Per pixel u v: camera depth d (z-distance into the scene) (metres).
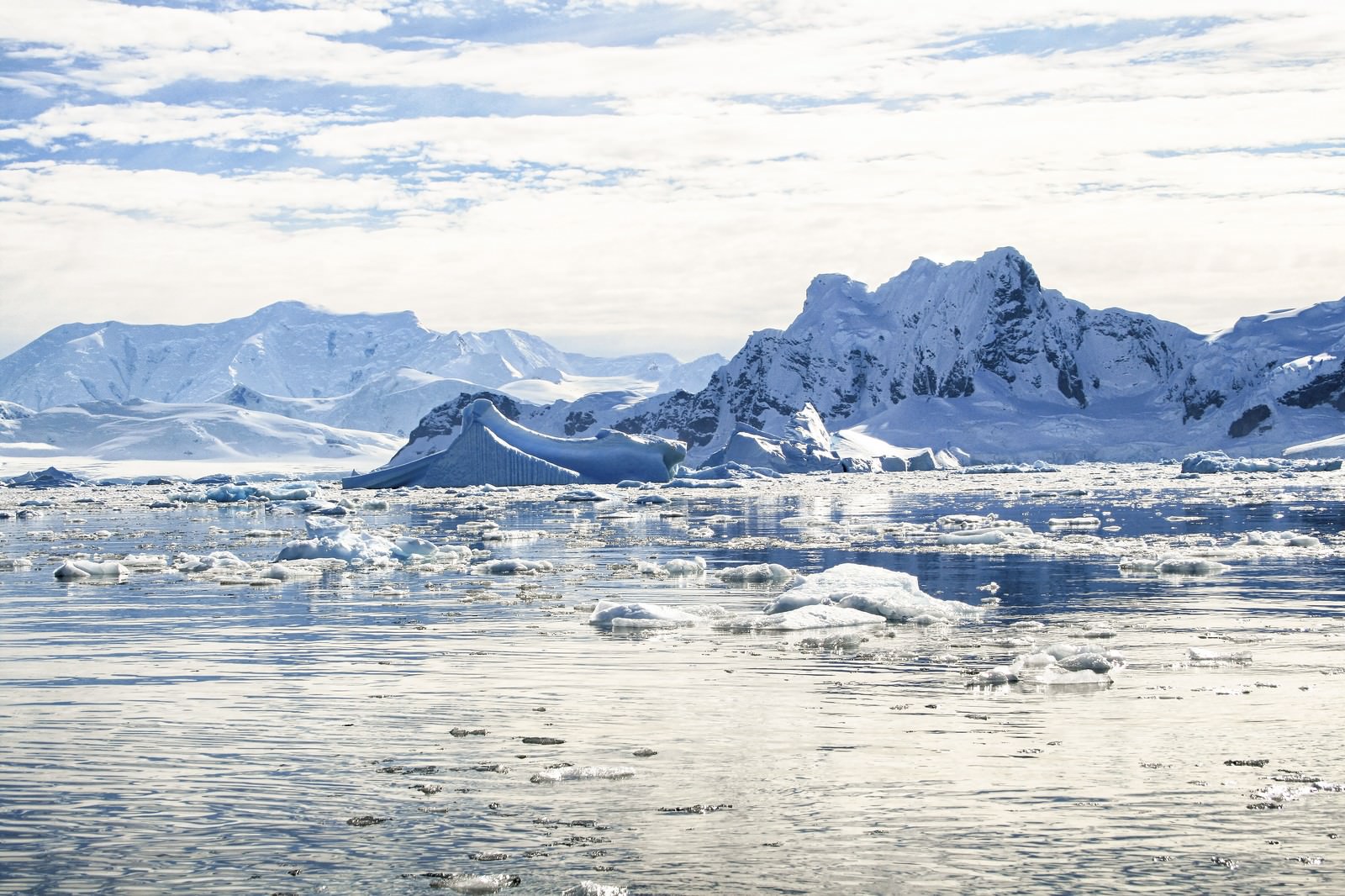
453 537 57.56
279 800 14.29
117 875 12.21
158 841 13.05
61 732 17.44
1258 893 11.55
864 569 30.69
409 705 18.91
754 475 184.75
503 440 147.00
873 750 16.03
